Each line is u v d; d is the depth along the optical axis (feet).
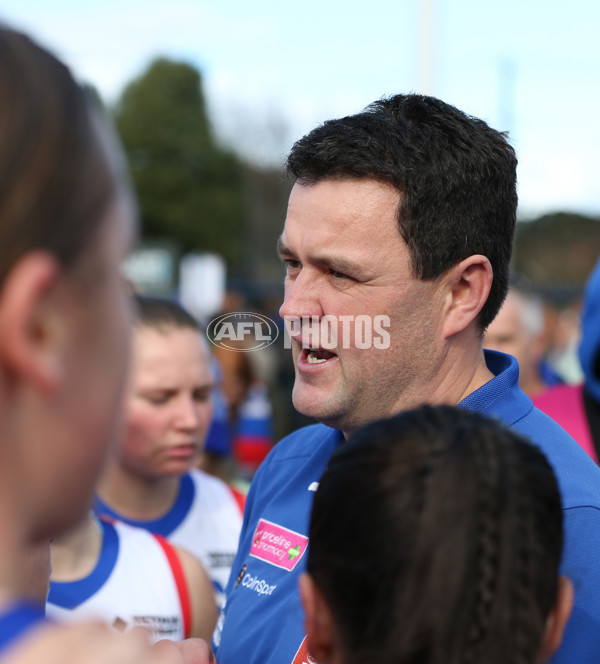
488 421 3.14
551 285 76.79
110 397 1.99
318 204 4.63
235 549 8.30
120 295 2.03
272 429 16.83
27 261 1.71
